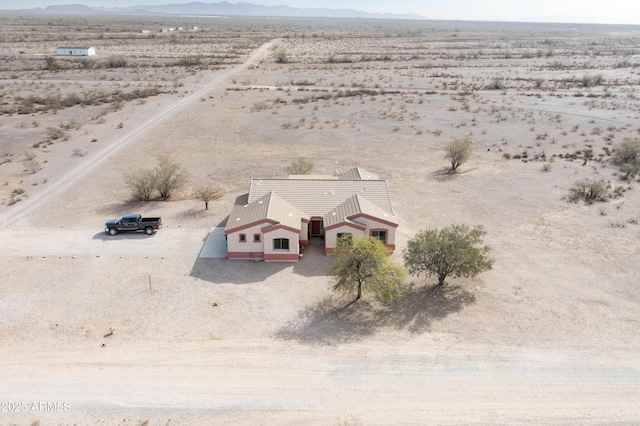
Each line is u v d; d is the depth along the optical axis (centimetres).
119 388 2342
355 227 3634
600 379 2438
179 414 2192
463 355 2611
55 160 6022
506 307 3055
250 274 3447
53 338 2700
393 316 2966
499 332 2811
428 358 2588
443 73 13800
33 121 7838
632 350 2653
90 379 2395
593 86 11712
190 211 4541
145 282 3309
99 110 8769
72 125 7669
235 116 8481
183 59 15088
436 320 2923
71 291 3180
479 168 5856
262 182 4166
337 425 2150
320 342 2714
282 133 7438
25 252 3706
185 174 5459
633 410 2242
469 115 8631
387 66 15275
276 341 2719
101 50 18600
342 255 3120
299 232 3575
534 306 3064
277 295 3183
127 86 11219
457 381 2420
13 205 4638
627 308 3042
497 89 11331
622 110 8931
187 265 3553
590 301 3117
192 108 9044
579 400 2303
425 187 5228
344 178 4556
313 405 2259
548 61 17100
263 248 3628
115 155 6278
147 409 2219
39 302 3045
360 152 6538
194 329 2811
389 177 5566
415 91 10994
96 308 2995
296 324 2878
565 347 2680
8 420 2131
